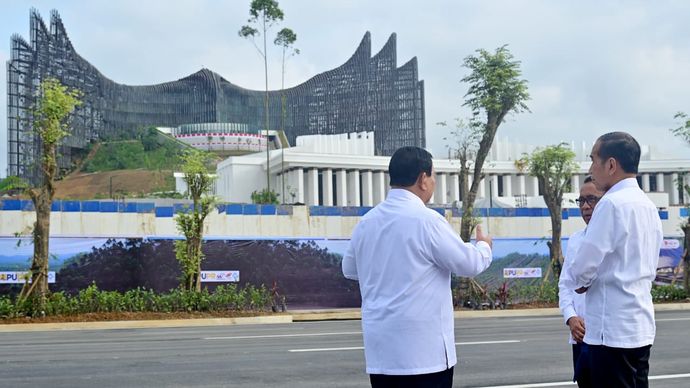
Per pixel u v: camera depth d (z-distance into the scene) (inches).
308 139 4419.3
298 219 1286.9
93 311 912.9
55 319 860.6
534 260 1259.8
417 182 167.8
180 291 999.6
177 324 880.3
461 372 385.4
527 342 538.3
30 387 345.7
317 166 4153.5
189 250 1000.2
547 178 1258.6
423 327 158.9
